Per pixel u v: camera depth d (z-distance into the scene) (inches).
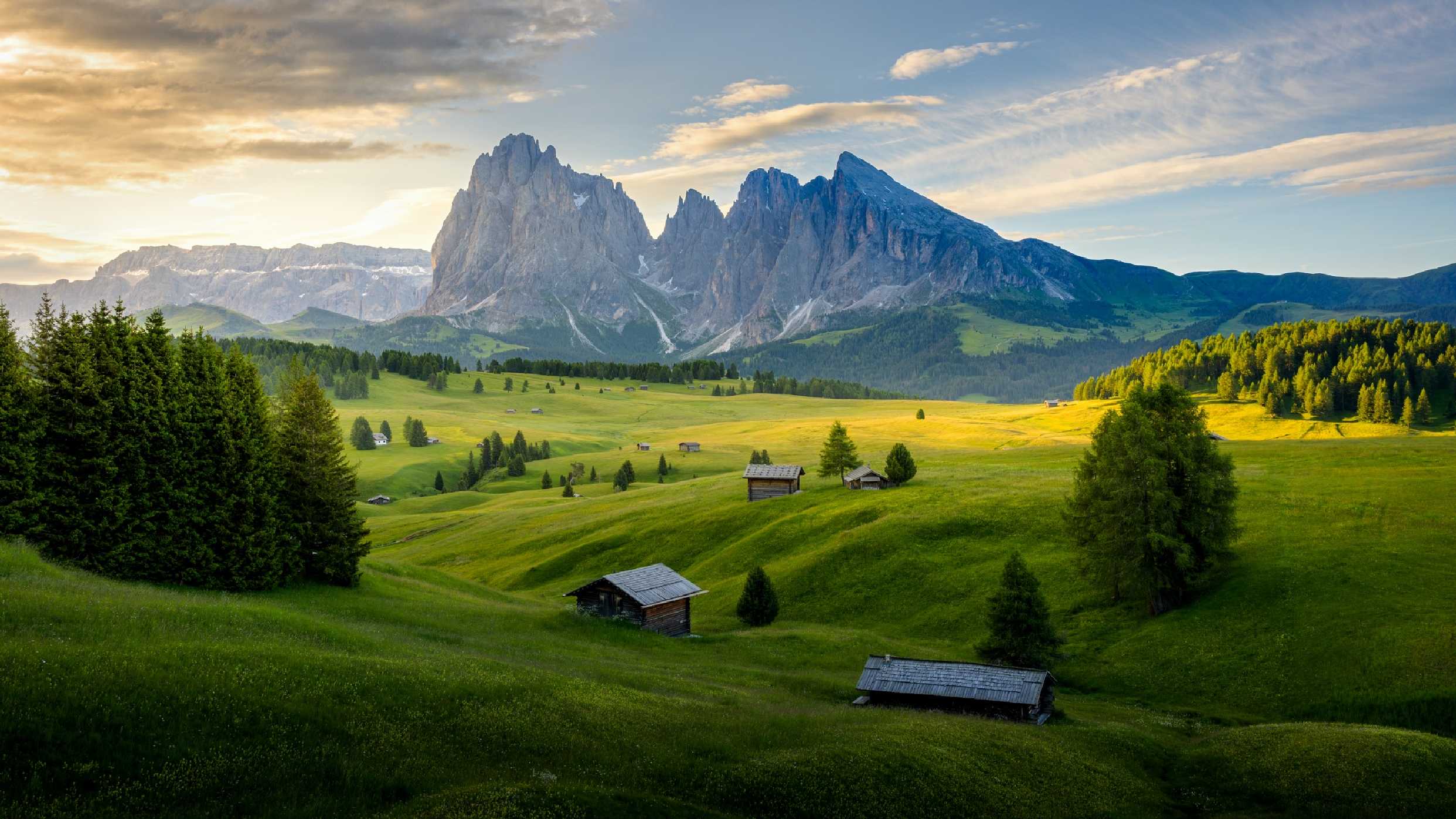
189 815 858.1
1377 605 2220.7
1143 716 1998.0
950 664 2006.6
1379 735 1657.2
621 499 5447.8
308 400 2500.0
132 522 1988.2
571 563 4042.8
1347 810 1423.5
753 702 1786.4
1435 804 1403.8
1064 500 3184.1
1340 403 7662.4
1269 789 1529.3
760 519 4148.6
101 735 932.0
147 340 2167.8
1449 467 3467.0
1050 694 2010.3
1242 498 3275.1
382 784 995.9
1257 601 2405.3
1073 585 2832.2
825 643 2598.4
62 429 1963.6
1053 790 1450.5
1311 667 2060.8
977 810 1306.6
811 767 1307.8
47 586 1416.1
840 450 4822.8
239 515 2198.6
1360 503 3006.9
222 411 2219.5
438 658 1582.2
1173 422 2632.9
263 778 952.9
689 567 3799.2
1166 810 1493.6
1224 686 2102.6
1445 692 1820.9
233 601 1908.2
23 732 890.7
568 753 1212.5
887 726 1615.4
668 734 1382.9
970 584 2967.5
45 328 2034.9
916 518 3580.2
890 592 3058.6
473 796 992.2
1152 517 2534.5
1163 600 2588.6
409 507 6860.2
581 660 2015.3
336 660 1321.4
